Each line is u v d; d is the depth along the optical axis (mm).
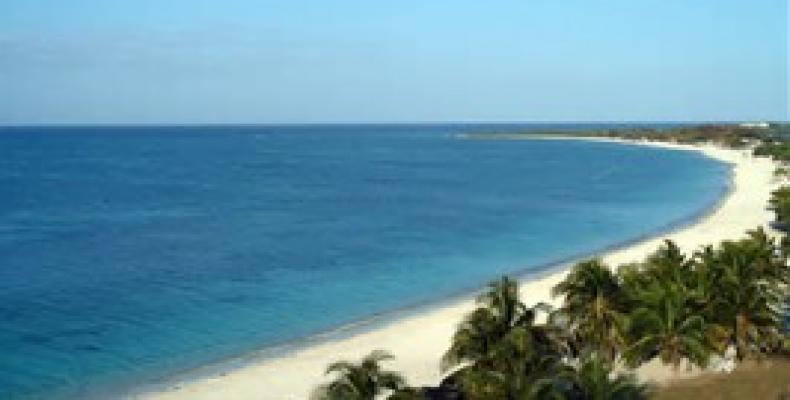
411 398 33719
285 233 105250
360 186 170875
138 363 52094
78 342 56469
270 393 45719
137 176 194125
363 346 54562
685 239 94188
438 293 71312
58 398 45781
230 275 78625
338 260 86812
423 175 199375
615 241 98562
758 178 164375
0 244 95000
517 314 40938
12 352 54031
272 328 60156
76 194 151625
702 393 41844
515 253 91188
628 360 44062
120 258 86875
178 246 94625
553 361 37031
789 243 68125
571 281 46875
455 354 39625
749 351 45688
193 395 45719
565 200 144000
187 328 60188
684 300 45094
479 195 153000
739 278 46750
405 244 97125
